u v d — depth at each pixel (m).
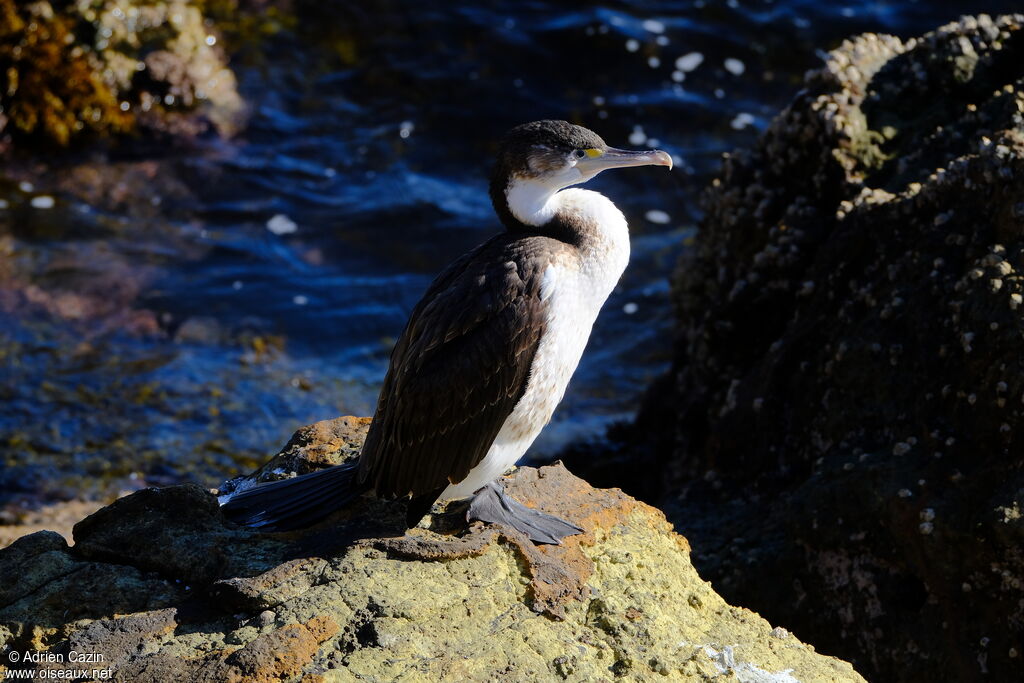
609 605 5.93
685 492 9.19
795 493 7.84
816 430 8.27
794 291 9.30
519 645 5.59
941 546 6.83
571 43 18.17
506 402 6.06
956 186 7.96
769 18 18.52
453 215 15.85
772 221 9.80
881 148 9.34
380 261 15.18
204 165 16.48
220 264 14.93
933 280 7.70
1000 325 7.00
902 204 8.37
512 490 6.77
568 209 6.51
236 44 18.11
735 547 8.11
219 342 13.72
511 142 6.54
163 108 17.00
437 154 16.84
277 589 5.70
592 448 11.93
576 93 17.52
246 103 17.39
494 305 6.00
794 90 17.48
